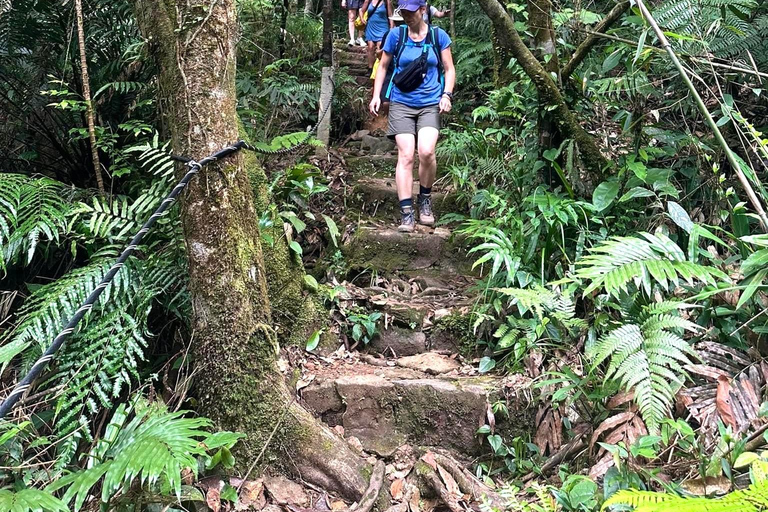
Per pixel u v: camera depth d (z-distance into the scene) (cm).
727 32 237
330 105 453
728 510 95
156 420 171
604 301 224
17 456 199
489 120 431
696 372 196
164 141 277
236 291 210
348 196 391
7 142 336
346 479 206
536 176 306
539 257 270
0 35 325
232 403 210
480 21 545
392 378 246
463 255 338
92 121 280
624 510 162
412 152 346
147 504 183
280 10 604
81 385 209
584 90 295
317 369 258
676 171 288
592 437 202
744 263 182
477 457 227
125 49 328
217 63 209
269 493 202
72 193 290
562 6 336
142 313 232
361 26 739
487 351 263
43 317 222
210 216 207
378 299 294
